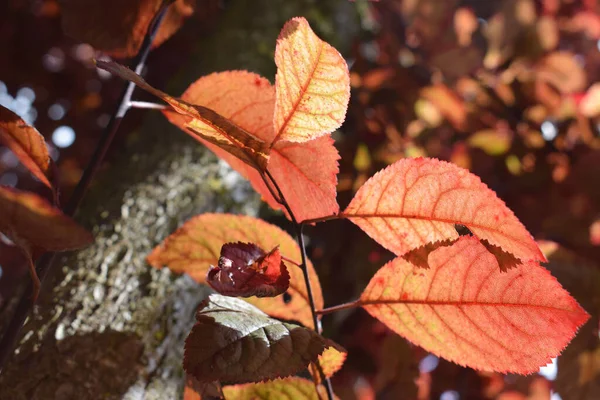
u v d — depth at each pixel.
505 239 0.34
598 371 0.51
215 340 0.31
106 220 0.52
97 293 0.46
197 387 0.37
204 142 0.37
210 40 0.83
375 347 0.72
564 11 0.97
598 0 0.95
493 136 0.77
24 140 0.31
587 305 0.52
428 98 0.84
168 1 0.36
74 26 0.38
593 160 0.71
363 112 0.81
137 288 0.47
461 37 0.93
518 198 0.76
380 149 0.79
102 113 1.11
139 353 0.43
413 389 0.66
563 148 0.77
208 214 0.37
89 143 1.10
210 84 0.36
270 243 0.37
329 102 0.32
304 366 0.31
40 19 1.03
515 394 0.72
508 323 0.34
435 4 0.95
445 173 0.34
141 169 0.61
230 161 0.37
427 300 0.35
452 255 0.34
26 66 1.07
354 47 0.90
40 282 0.32
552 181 0.75
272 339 0.32
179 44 0.98
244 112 0.37
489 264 0.34
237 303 0.33
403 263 0.35
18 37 1.04
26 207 0.28
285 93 0.32
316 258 0.77
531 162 0.77
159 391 0.43
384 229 0.35
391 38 0.94
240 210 0.60
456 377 0.75
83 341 0.43
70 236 0.29
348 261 0.73
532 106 0.84
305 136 0.33
